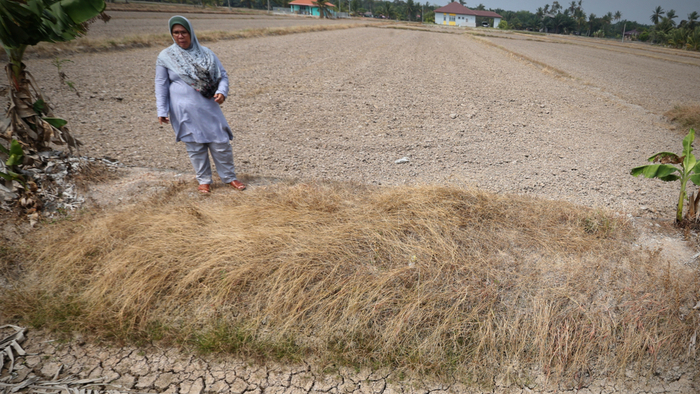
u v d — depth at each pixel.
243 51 16.97
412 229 3.07
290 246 2.85
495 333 2.45
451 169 5.16
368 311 2.49
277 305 2.50
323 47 21.31
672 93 12.68
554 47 33.69
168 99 3.44
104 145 5.14
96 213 3.33
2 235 3.00
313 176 4.66
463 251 2.91
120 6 37.81
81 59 11.30
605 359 2.39
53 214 3.34
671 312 2.54
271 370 2.21
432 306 2.50
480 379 2.27
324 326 2.43
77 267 2.73
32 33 3.40
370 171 4.97
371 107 8.61
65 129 3.90
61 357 2.19
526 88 12.16
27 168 3.52
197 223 3.14
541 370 2.34
